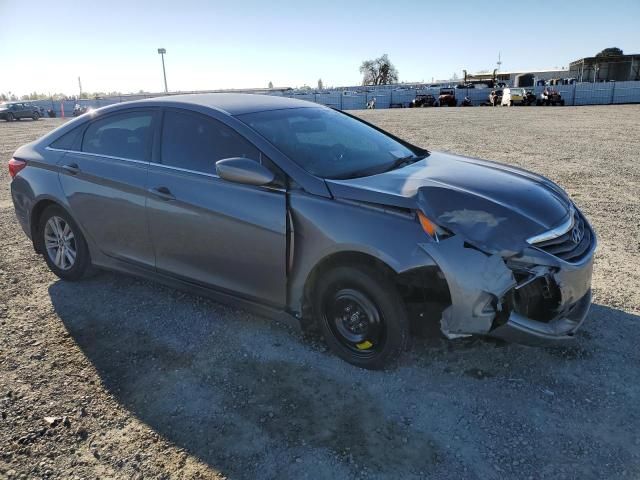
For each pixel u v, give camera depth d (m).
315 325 3.48
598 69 65.25
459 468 2.48
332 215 3.05
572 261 2.98
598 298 4.11
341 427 2.77
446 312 2.85
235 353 3.50
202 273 3.73
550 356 3.34
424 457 2.55
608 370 3.18
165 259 3.91
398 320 3.01
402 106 48.28
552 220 3.06
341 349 3.32
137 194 3.90
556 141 14.27
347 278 3.10
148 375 3.28
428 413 2.86
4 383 3.21
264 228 3.29
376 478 2.44
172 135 3.85
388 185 3.13
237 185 3.43
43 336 3.79
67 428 2.81
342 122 4.24
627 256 5.03
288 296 3.34
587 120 21.75
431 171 3.51
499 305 2.76
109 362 3.44
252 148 3.45
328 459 2.55
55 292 4.54
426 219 2.84
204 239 3.60
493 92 44.28
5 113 38.00
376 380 3.15
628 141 13.99
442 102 44.62
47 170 4.52
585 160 10.73
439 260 2.77
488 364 3.27
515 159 11.00
